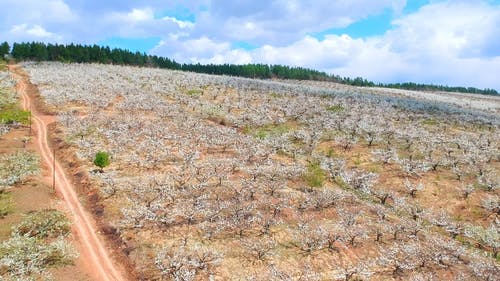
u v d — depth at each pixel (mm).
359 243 28688
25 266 22719
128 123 57094
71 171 40312
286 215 31609
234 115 68250
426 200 39281
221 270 24328
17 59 141750
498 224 34281
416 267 26469
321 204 33625
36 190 33969
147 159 42844
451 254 28188
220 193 34812
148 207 31016
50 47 150875
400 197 38750
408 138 56344
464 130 64938
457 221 35938
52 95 72562
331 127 61094
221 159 45156
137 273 24234
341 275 24484
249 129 60844
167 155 45000
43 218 28516
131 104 70375
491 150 51844
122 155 44125
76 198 34438
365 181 41438
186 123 59844
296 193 35969
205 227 28594
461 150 52375
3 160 39188
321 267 25609
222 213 30953
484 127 68562
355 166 46594
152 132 53438
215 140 51781
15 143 46594
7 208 29672
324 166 44062
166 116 64625
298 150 50062
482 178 42625
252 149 48344
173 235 27594
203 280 23312
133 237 27469
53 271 23203
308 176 40062
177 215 30172
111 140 48469
